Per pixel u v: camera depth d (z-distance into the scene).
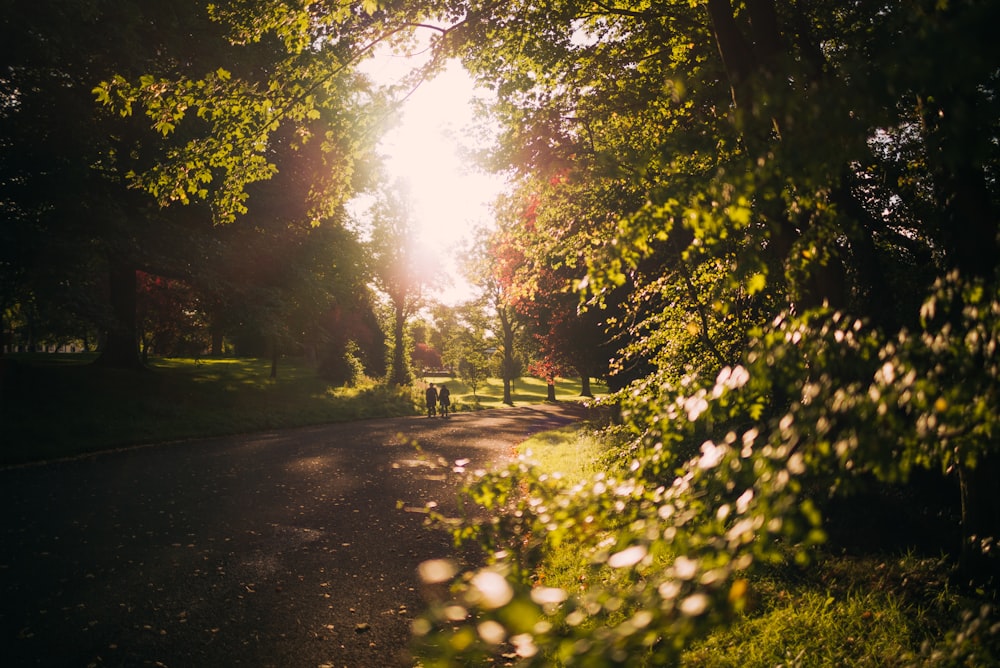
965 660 3.98
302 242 29.80
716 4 5.72
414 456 18.58
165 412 22.52
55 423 18.39
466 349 62.97
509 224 14.67
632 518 2.87
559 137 12.52
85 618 6.51
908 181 7.14
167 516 10.59
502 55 10.99
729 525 4.33
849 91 2.03
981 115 1.92
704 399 2.86
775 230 3.32
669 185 3.35
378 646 6.13
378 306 61.03
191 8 19.39
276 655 5.90
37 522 9.80
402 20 9.18
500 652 5.44
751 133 2.56
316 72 9.13
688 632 1.77
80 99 18.78
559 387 87.50
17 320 49.97
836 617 5.45
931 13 2.36
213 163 8.99
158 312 45.69
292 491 13.09
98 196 20.48
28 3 16.55
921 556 6.35
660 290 10.77
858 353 2.52
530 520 3.29
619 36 10.75
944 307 2.76
